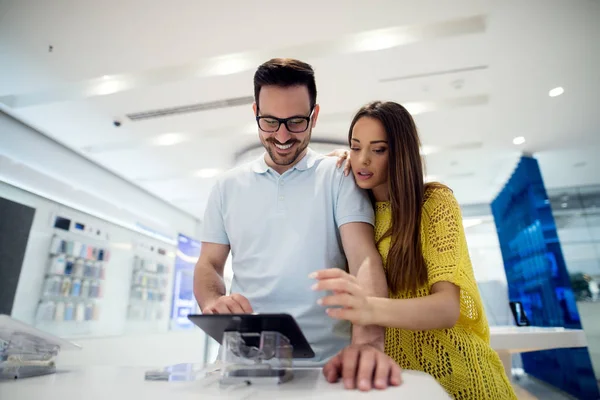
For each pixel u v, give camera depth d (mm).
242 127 3943
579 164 5250
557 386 4758
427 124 3959
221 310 685
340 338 906
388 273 895
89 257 4348
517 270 5578
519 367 6020
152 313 5598
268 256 966
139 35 2629
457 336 823
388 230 928
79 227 4262
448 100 3600
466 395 782
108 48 2746
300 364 838
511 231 5719
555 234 4605
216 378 582
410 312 652
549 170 5512
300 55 2861
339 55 2852
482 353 813
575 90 3398
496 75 3160
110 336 4375
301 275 920
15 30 2564
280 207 999
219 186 1132
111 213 4812
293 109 925
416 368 848
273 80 913
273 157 1006
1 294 3287
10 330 628
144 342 5016
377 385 487
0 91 3268
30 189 3672
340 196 972
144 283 5383
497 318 6410
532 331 2180
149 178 5293
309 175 1031
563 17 2549
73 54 2805
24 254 3553
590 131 4191
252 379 529
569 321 4340
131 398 440
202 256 1092
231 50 2783
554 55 2932
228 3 2389
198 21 2523
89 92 3268
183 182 5488
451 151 4590
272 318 508
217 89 3227
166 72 3027
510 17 2547
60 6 2383
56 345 696
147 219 5605
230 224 1056
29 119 3680
